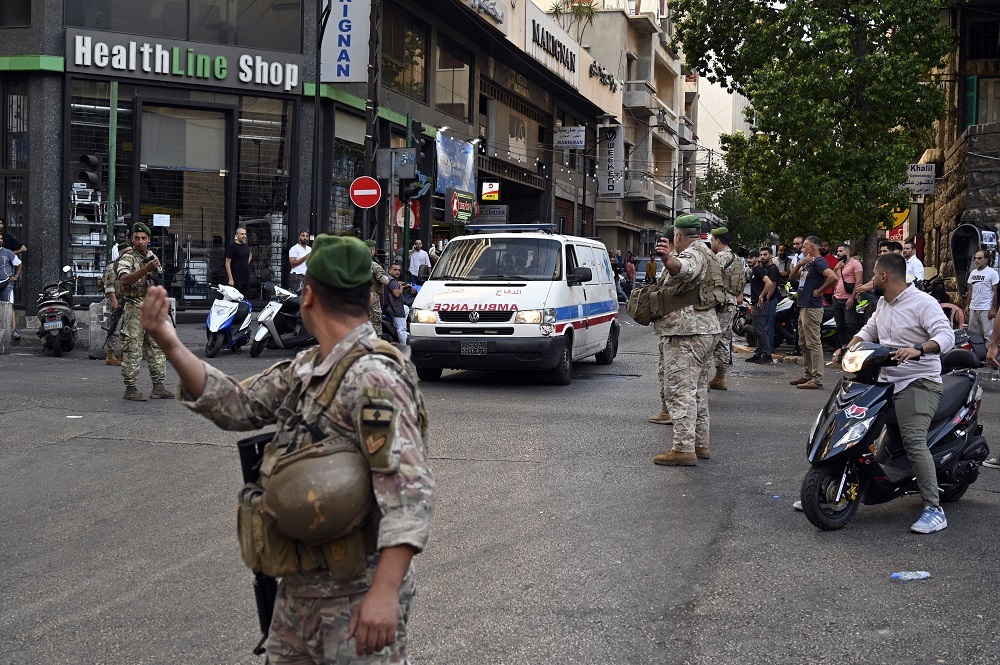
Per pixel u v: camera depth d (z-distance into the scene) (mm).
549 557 5770
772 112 27000
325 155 24594
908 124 27516
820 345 13438
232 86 22938
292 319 16469
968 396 7090
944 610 5016
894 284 6648
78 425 9492
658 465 8281
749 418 10852
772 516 6770
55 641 4500
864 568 5676
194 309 22891
